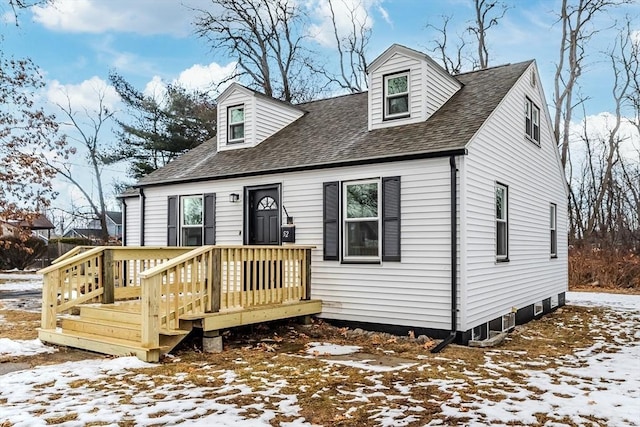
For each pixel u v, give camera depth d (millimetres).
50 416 4234
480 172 8586
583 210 27797
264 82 25109
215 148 13078
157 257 9031
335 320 9227
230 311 7488
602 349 8008
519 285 10500
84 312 7977
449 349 7609
